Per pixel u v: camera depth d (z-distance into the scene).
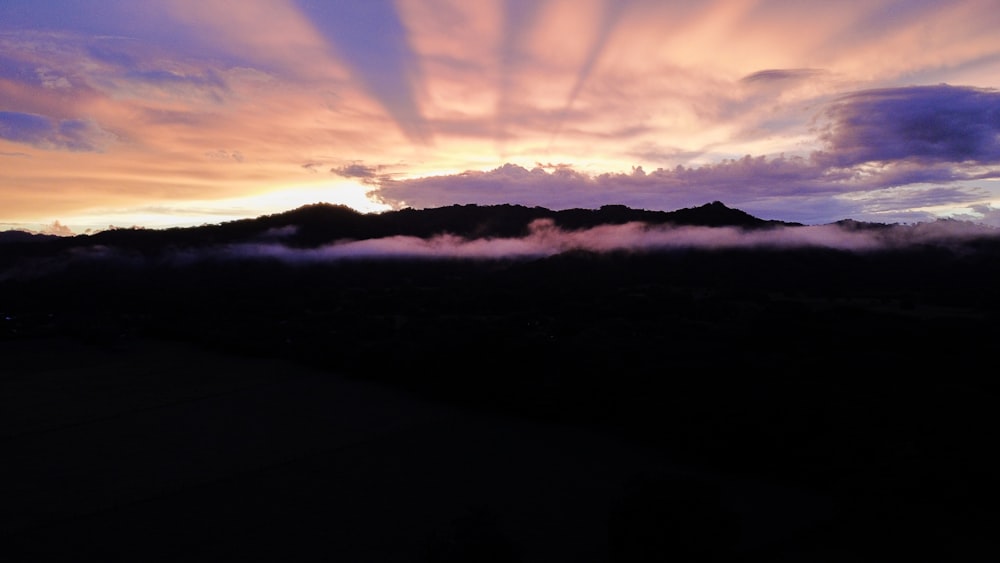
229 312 147.88
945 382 66.44
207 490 57.19
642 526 44.00
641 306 123.81
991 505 51.50
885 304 112.62
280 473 60.91
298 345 112.75
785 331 87.06
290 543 47.62
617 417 73.12
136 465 63.41
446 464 63.16
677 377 74.00
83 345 122.62
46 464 63.78
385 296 162.12
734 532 45.12
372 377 96.62
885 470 53.12
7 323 136.88
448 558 40.62
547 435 71.88
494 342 85.62
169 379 99.00
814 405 62.66
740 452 61.62
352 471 61.41
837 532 49.59
